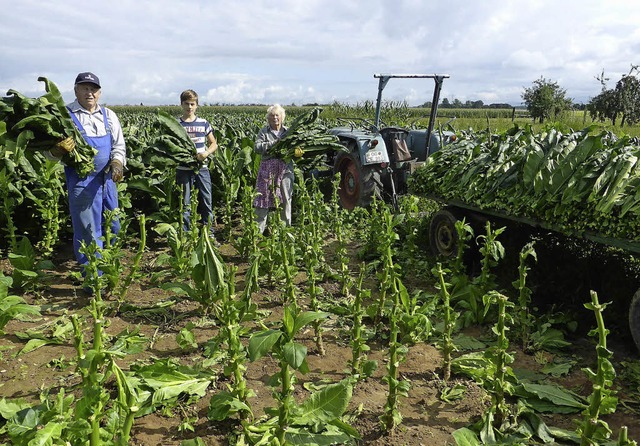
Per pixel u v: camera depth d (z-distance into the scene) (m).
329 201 8.82
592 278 4.75
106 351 2.55
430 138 7.70
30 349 3.81
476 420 3.06
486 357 3.02
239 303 3.11
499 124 19.16
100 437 2.38
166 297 4.89
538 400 3.16
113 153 5.04
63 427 2.17
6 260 5.86
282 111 6.38
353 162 7.98
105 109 5.01
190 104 6.34
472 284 4.38
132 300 4.82
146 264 5.86
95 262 4.13
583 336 4.10
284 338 2.49
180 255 5.20
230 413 3.02
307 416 2.71
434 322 4.39
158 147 6.15
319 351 3.88
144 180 6.43
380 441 2.89
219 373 3.54
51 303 4.68
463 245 4.68
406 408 3.21
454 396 3.31
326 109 22.09
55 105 4.52
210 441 2.88
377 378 3.55
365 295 3.55
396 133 8.06
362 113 20.34
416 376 3.58
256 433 2.87
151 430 2.96
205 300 4.00
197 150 6.41
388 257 4.09
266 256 5.16
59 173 6.48
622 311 4.27
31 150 4.64
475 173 4.89
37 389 3.33
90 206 4.89
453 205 5.35
